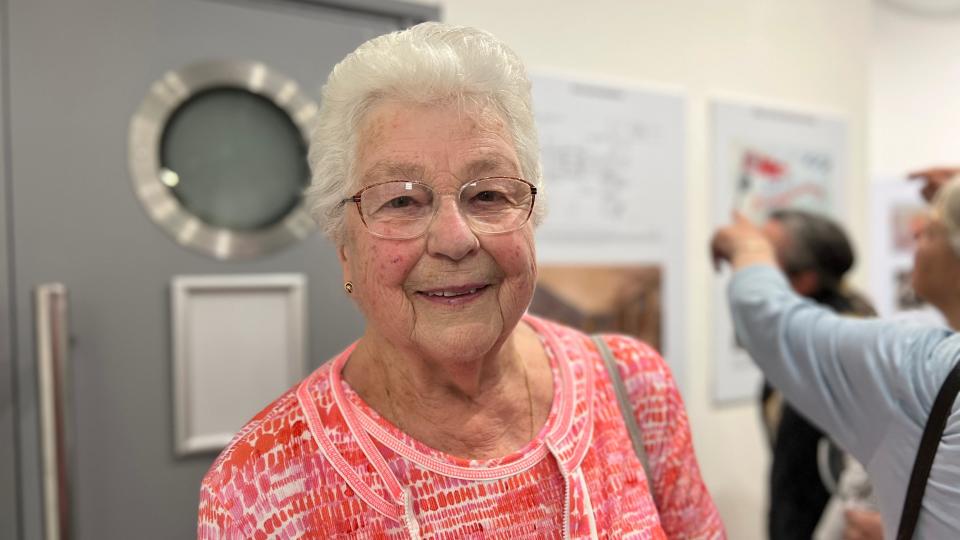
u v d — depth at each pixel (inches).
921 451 28.5
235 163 54.7
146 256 51.6
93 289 49.8
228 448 23.9
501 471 23.6
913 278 40.3
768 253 49.3
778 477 57.9
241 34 54.0
